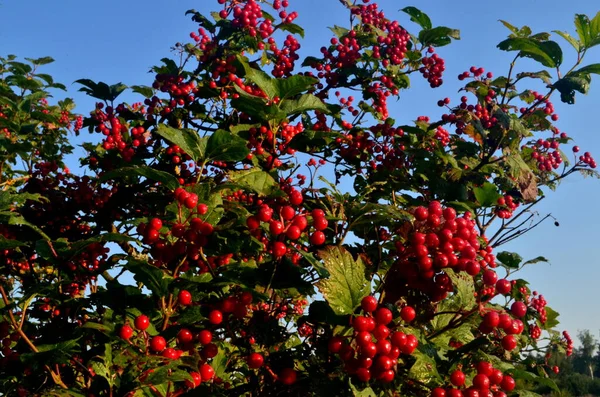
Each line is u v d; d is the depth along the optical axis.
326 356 2.90
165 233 2.91
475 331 3.39
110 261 3.15
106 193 5.09
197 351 2.81
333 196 3.77
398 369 2.81
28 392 3.06
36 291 2.98
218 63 5.24
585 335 70.31
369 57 6.00
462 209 4.45
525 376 2.89
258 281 3.03
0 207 3.04
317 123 5.52
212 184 3.91
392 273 2.94
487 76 6.16
